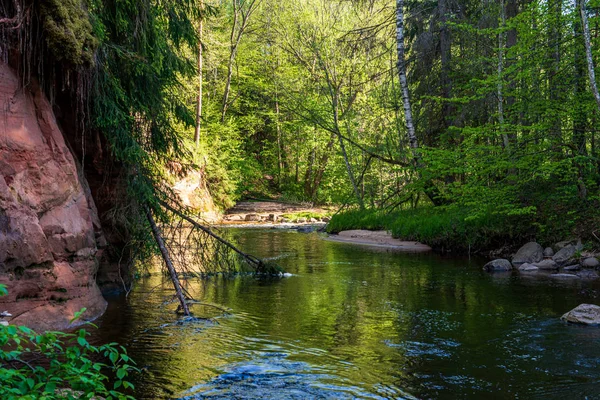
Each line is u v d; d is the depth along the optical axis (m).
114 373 5.79
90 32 7.93
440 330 7.89
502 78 16.67
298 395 5.30
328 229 25.66
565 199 15.52
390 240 20.92
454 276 13.08
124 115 8.93
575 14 14.40
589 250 14.32
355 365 6.26
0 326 3.49
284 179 46.00
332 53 32.34
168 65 10.33
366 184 29.48
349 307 9.55
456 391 5.43
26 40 7.29
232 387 5.49
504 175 16.91
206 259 13.53
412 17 21.70
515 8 19.00
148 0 9.38
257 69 44.69
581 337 7.41
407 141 24.12
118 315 8.57
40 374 3.71
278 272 13.27
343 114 29.39
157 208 10.51
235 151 39.41
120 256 10.76
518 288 11.27
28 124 7.36
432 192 21.25
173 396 5.22
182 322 8.26
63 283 7.61
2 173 6.79
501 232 16.94
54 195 7.63
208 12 11.15
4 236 6.64
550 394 5.34
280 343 7.18
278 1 40.34
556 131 16.06
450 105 21.36
